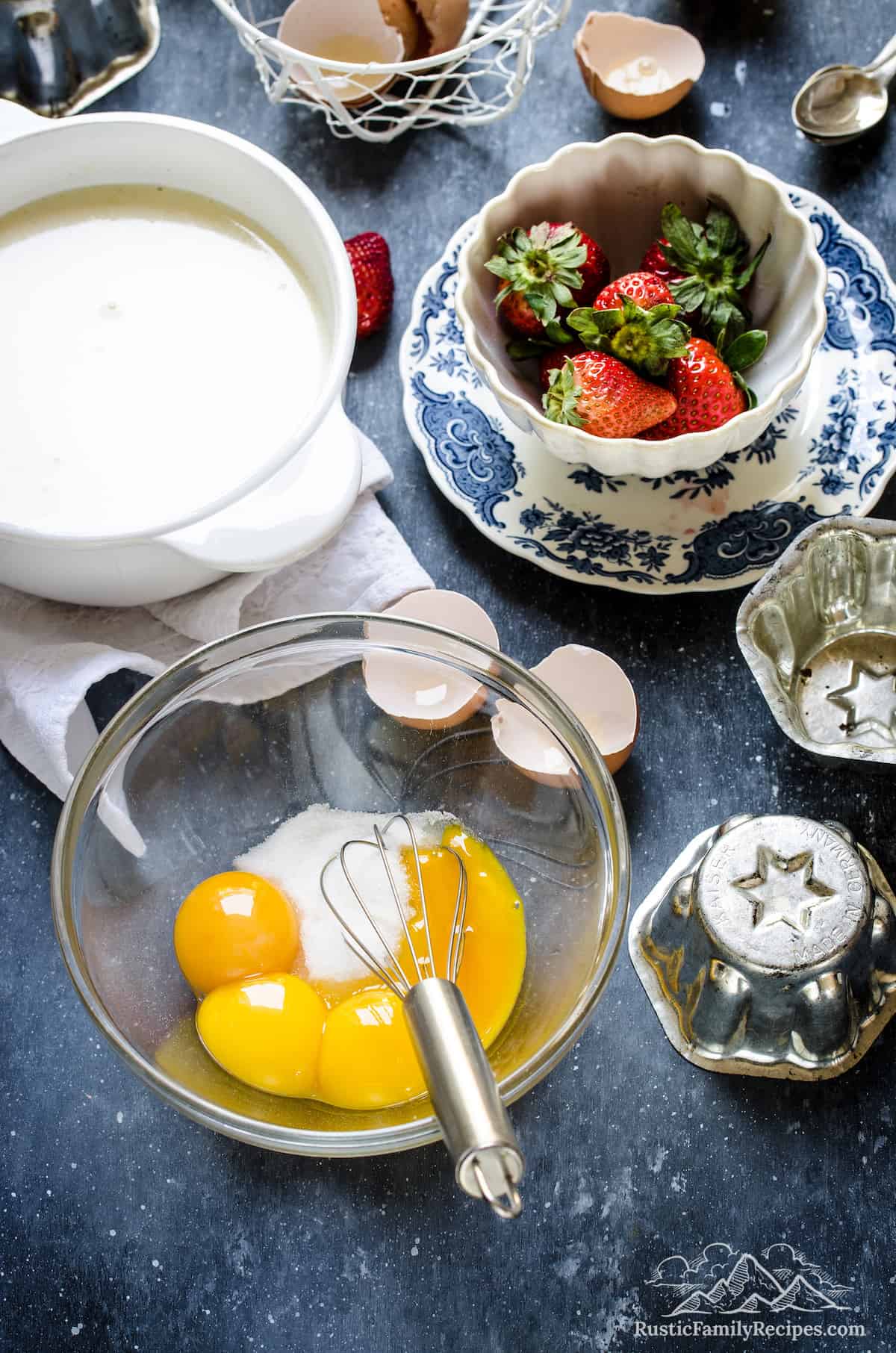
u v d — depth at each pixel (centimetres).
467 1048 62
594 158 99
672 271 99
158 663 90
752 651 85
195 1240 84
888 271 105
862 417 99
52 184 90
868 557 91
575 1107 86
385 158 110
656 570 96
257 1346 83
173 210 91
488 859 85
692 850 91
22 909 91
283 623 83
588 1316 83
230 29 113
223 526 82
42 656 89
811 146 109
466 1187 60
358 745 88
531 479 99
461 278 96
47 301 89
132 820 85
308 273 90
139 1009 82
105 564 80
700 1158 85
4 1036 89
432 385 101
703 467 94
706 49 112
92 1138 87
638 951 89
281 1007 80
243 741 87
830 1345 81
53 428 85
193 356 87
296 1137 74
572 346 97
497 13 114
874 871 89
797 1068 86
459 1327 83
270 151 110
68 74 109
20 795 94
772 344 99
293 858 87
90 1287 84
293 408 86
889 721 93
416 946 83
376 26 107
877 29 112
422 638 83
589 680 91
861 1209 84
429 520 100
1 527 76
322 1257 84
